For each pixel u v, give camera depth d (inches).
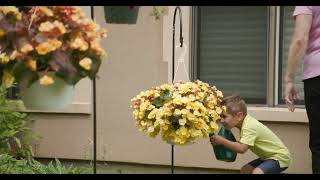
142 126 249.8
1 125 341.4
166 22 374.9
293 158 356.5
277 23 364.2
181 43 261.1
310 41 260.8
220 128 289.4
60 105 179.9
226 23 377.4
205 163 376.8
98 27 177.8
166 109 238.1
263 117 358.0
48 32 166.1
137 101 253.8
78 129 398.9
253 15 371.6
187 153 380.5
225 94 380.5
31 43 166.2
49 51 164.4
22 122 357.1
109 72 390.6
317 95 261.3
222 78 380.5
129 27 384.2
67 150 402.3
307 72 262.8
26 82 167.6
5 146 346.6
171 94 248.4
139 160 389.4
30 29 168.7
